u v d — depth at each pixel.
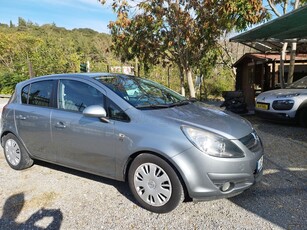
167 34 10.14
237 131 3.08
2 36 28.16
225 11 8.36
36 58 19.98
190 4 9.48
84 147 3.56
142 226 2.88
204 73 14.33
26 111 4.21
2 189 3.85
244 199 3.34
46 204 3.39
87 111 3.30
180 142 2.89
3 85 19.80
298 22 6.73
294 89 7.62
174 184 2.95
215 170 2.82
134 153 3.15
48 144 3.97
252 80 12.29
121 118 3.29
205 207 3.20
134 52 10.84
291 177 3.93
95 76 3.89
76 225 2.95
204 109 3.71
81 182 3.98
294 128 7.04
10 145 4.57
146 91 3.93
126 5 9.81
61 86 3.97
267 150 5.19
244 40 9.26
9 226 2.97
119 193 3.61
